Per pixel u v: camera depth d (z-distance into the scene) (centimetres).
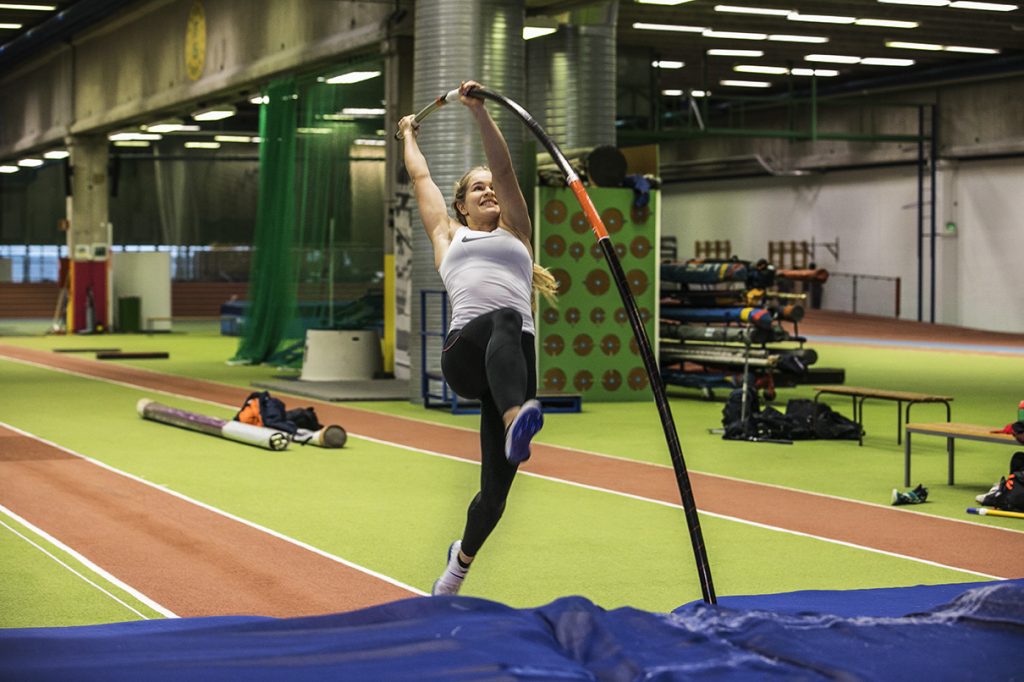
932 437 1195
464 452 1075
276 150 2108
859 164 3375
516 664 359
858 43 2616
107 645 387
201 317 4338
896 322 3228
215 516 768
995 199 3094
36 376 1886
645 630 414
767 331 1535
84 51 2870
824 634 411
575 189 450
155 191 4416
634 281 1522
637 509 798
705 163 3822
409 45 1722
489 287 437
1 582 589
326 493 856
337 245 1969
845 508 805
